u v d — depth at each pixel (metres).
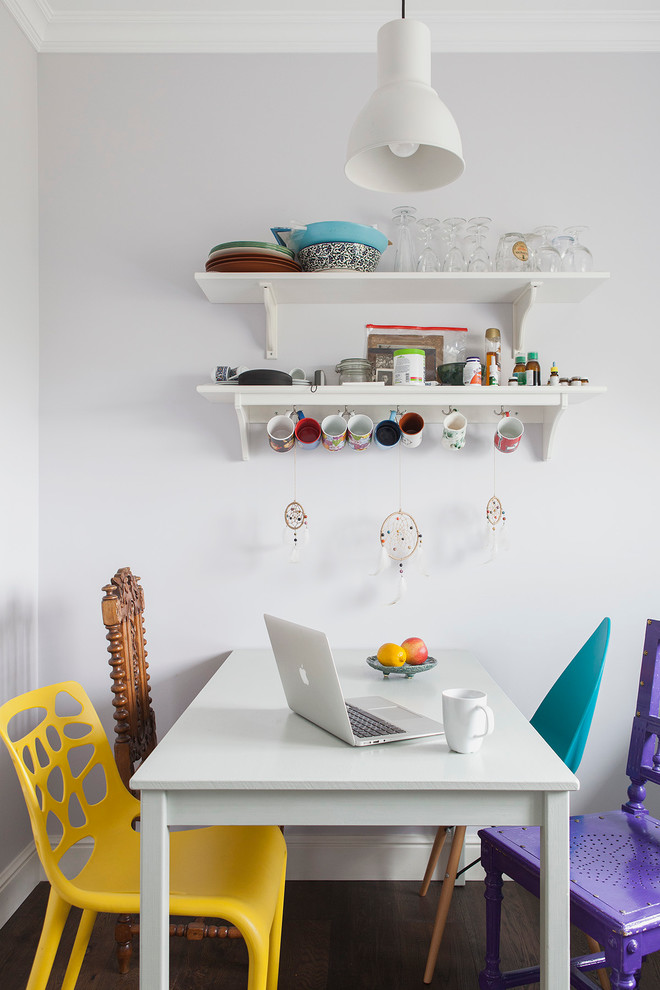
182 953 1.92
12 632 2.16
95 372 2.34
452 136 1.43
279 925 1.61
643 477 2.35
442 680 1.91
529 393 2.10
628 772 1.82
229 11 2.27
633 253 2.35
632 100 2.35
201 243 2.34
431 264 2.19
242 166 2.35
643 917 1.36
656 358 2.34
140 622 1.96
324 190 2.34
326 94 2.34
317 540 2.33
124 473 2.34
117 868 1.50
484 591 2.34
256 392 2.08
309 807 1.29
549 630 2.34
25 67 2.25
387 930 2.00
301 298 2.28
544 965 1.28
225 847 1.57
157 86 2.34
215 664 2.34
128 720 1.74
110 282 2.34
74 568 2.34
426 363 2.32
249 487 2.33
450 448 2.18
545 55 2.35
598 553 2.34
